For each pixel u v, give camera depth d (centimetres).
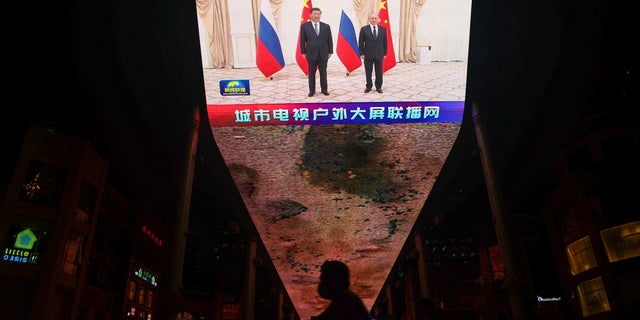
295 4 2150
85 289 3175
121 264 3816
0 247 2498
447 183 2709
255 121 2164
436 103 2142
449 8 2138
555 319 3077
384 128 2309
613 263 2645
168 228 1684
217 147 2331
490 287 4331
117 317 3612
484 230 4828
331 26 2159
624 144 2855
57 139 2919
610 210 2750
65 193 2834
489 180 1814
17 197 2634
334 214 3056
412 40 2147
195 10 2080
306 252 3588
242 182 2664
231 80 2109
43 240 2664
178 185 1836
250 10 2120
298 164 2550
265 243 3425
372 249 3541
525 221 3734
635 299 2533
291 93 2161
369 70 2150
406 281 3669
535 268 3528
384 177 2669
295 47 2156
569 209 3055
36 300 2500
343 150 2416
